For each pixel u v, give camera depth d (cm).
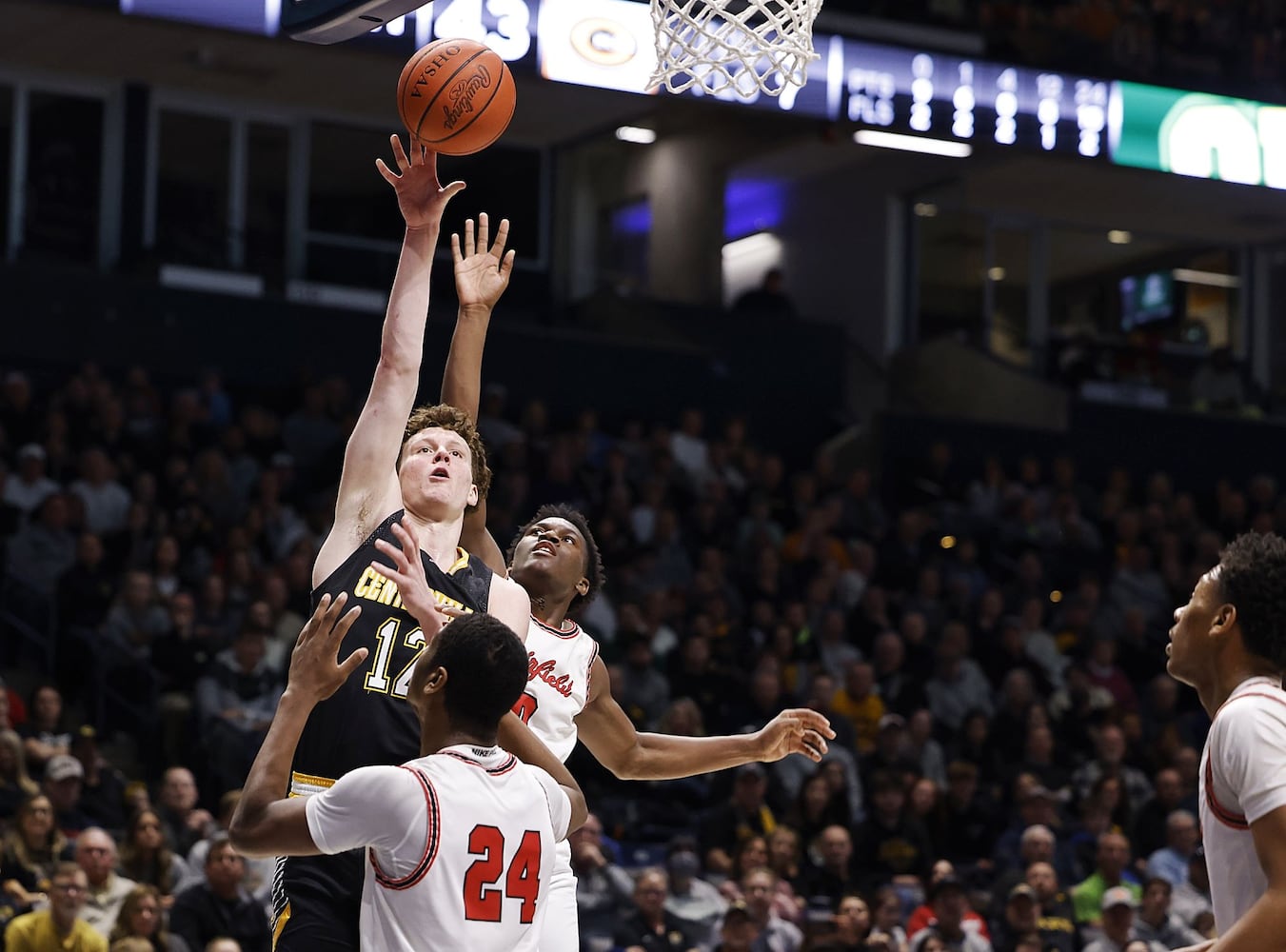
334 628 291
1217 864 273
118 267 1469
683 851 845
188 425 1224
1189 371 1850
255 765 285
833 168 1780
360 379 1470
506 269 392
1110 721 1145
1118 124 1255
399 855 280
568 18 977
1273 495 1571
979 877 952
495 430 1338
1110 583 1390
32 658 1043
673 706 963
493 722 291
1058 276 1847
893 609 1239
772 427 1614
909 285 1717
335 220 1577
